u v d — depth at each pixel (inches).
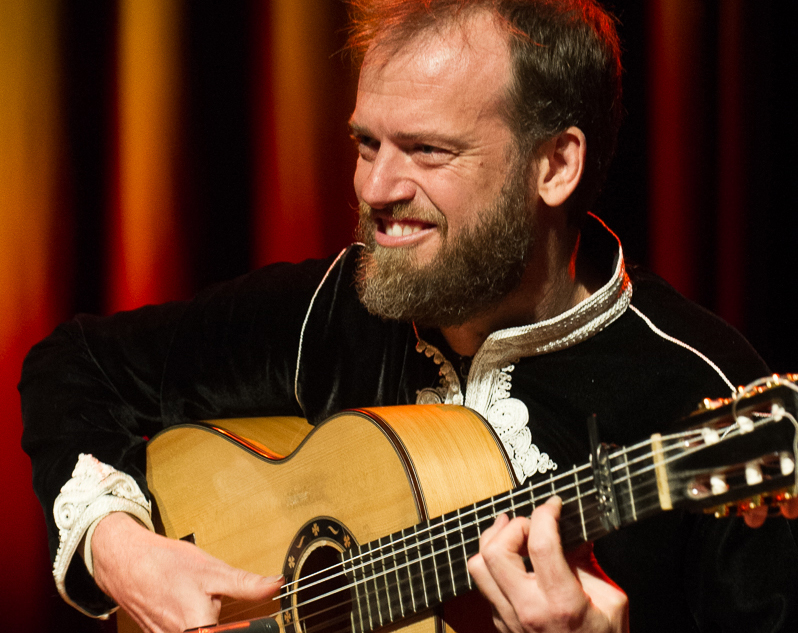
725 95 207.6
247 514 105.6
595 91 97.4
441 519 82.8
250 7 240.1
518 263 92.4
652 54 207.3
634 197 208.7
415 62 89.1
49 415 120.9
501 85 89.5
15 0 230.8
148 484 116.6
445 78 88.3
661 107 208.7
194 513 111.5
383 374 110.1
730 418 64.9
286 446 108.7
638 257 209.6
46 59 235.0
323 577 93.3
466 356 103.0
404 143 90.3
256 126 244.2
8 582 231.3
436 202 89.7
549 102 91.7
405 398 107.6
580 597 70.9
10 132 234.7
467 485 88.1
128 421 127.3
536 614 71.9
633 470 69.9
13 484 235.0
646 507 69.3
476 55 89.0
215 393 121.6
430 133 88.2
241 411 121.6
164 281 243.8
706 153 209.6
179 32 239.0
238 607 102.6
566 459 93.3
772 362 206.8
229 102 242.2
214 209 244.4
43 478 115.1
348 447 94.3
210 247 244.5
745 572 87.0
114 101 239.5
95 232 241.4
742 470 64.3
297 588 95.6
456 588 82.4
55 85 236.1
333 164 245.1
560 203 94.4
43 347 132.1
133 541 103.8
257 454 105.3
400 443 89.4
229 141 243.4
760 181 206.8
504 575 72.7
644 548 91.9
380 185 90.2
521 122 90.7
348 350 113.3
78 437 117.6
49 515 112.1
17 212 236.5
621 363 94.9
